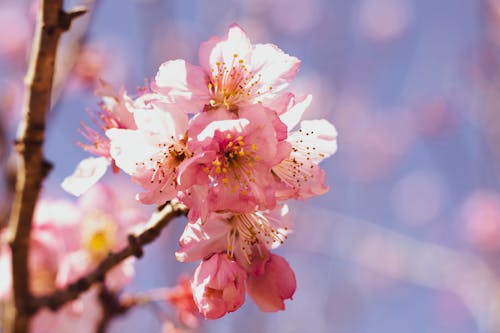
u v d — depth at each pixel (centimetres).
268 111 35
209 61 36
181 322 42
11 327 40
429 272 71
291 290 36
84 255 43
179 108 36
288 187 36
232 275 35
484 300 67
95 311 43
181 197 35
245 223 36
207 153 35
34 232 43
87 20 44
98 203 44
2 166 45
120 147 36
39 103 37
